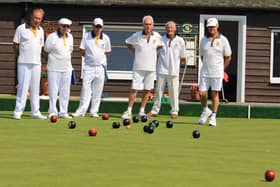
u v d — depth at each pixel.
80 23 25.61
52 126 16.02
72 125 15.66
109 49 18.83
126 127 15.98
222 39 17.41
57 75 17.84
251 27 26.06
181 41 18.84
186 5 25.42
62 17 25.55
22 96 17.56
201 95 17.58
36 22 17.44
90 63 18.48
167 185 9.31
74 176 9.80
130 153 12.06
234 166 10.98
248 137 15.05
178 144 13.43
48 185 9.16
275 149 13.16
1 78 25.75
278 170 10.70
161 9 25.75
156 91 19.25
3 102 20.31
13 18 25.59
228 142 14.04
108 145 12.99
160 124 17.28
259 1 25.84
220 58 17.44
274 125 17.92
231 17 25.95
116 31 25.91
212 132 15.84
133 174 10.05
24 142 13.13
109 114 19.88
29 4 25.39
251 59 26.08
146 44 18.53
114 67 25.92
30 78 17.58
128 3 25.39
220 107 20.22
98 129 15.62
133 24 25.78
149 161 11.25
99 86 18.64
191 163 11.16
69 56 17.98
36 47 17.47
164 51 18.86
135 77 18.58
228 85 26.33
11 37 25.67
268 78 26.09
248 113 20.20
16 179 9.53
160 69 18.97
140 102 20.53
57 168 10.41
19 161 10.98
